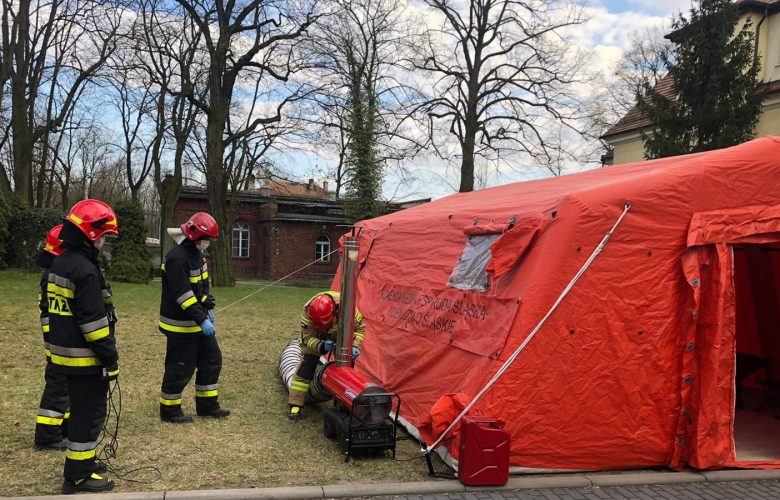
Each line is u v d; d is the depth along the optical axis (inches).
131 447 202.7
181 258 222.8
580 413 192.7
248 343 423.2
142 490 165.9
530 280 196.4
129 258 932.0
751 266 323.9
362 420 197.2
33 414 232.5
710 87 603.5
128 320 499.8
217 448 205.3
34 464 182.5
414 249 298.7
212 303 237.3
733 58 610.9
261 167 1259.8
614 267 196.7
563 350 192.1
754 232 203.3
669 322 200.7
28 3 983.6
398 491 172.9
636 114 884.0
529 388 189.0
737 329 339.9
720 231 201.5
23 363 320.5
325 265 1438.2
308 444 214.1
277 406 263.9
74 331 155.3
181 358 229.1
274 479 179.5
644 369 198.2
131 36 927.0
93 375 158.4
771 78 693.3
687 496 179.2
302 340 242.8
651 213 199.9
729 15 605.0
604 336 195.2
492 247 208.1
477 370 199.9
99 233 157.8
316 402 257.9
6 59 957.2
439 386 223.1
